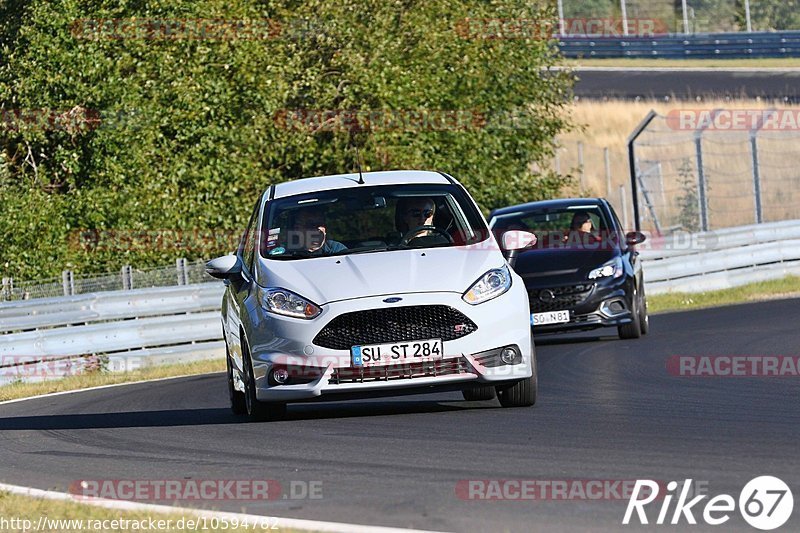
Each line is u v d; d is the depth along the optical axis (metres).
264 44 77.94
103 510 20.94
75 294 57.72
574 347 50.56
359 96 78.94
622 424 27.42
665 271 74.94
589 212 55.03
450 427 28.20
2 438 32.94
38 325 55.09
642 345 48.50
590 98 156.88
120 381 50.41
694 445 24.16
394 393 29.27
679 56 178.88
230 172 75.25
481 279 29.75
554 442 25.33
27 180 74.19
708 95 153.50
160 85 74.38
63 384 50.53
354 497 20.94
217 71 75.44
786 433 25.12
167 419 34.69
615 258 52.22
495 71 87.75
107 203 71.81
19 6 76.19
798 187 123.56
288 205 32.94
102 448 29.20
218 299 61.16
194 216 74.56
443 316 29.03
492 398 33.38
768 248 80.38
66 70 72.94
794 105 141.00
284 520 19.14
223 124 75.56
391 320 28.88
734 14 187.00
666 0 186.25
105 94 73.00
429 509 19.61
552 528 17.95
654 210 103.81
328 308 29.05
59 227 71.44
